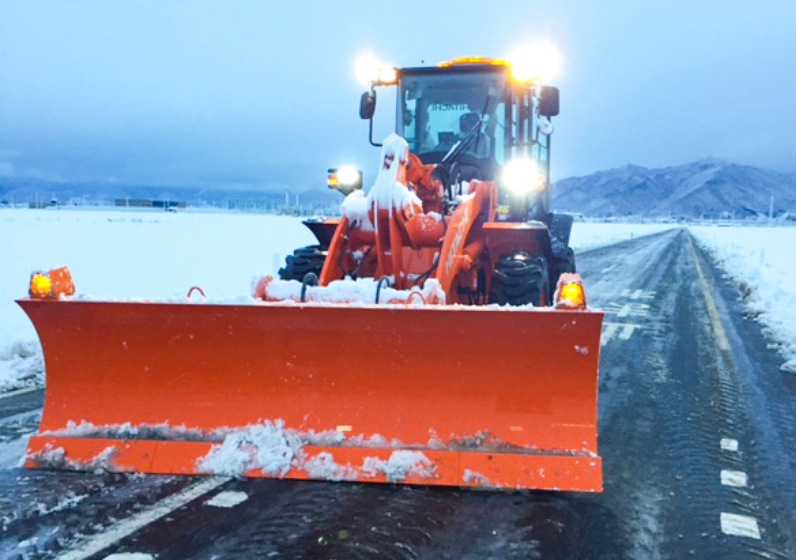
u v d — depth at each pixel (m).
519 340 4.05
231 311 4.26
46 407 4.56
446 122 7.67
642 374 7.30
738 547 3.52
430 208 6.60
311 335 4.28
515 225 6.30
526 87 7.57
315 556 3.31
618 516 3.84
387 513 3.76
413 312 4.08
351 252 6.13
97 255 18.69
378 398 4.29
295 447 4.22
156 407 4.47
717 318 11.32
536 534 3.57
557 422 4.09
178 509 3.79
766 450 4.97
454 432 4.17
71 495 3.96
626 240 44.69
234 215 65.44
